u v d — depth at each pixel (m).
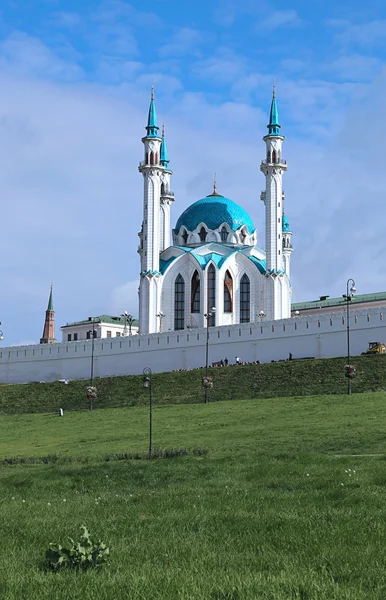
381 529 23.69
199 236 176.50
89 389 109.62
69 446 73.06
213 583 17.89
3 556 21.58
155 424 83.81
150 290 163.25
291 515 26.91
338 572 18.84
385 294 182.75
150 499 32.81
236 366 117.00
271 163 161.50
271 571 19.06
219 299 166.25
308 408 83.19
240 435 68.88
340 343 120.00
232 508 29.25
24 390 125.31
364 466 41.84
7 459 61.09
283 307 161.38
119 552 21.48
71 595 17.52
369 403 82.00
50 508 31.09
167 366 136.88
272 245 160.50
